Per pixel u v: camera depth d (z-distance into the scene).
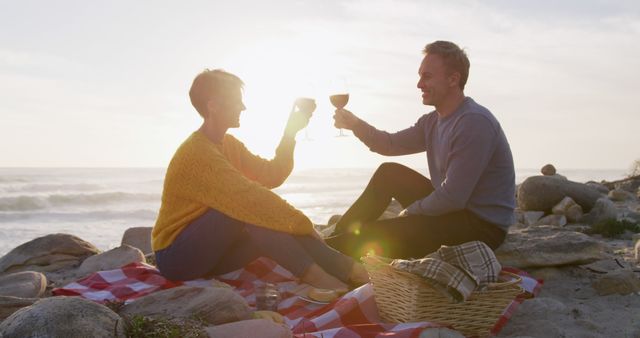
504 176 4.32
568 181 9.50
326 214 33.31
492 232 4.33
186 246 4.20
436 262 3.36
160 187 52.81
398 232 4.32
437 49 4.34
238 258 4.45
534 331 3.66
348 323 3.63
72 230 22.47
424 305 3.42
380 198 4.70
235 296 3.41
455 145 4.21
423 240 4.29
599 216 8.77
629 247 6.68
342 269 3.99
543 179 9.48
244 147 4.83
